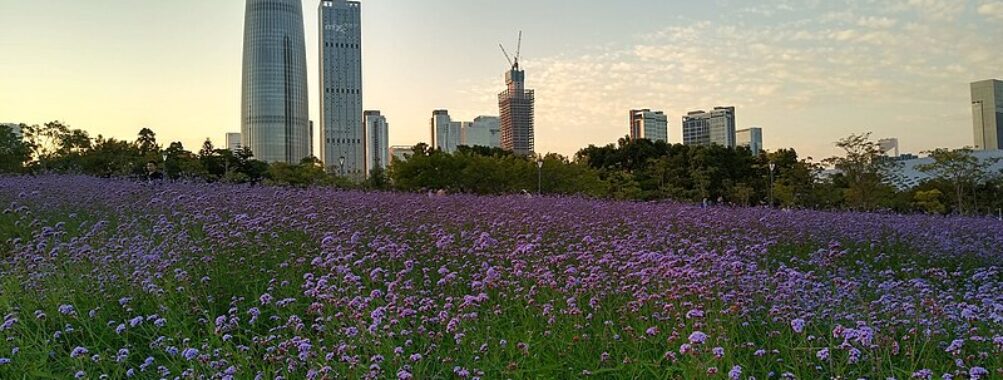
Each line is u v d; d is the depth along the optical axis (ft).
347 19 545.44
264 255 28.04
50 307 21.71
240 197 45.06
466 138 457.27
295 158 542.16
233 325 19.83
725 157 169.78
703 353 15.46
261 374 16.58
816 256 32.35
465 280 25.21
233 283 25.09
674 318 19.08
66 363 18.24
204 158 137.59
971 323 18.98
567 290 21.50
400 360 16.37
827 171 140.05
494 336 18.90
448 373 17.10
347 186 101.45
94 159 127.95
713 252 27.71
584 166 149.79
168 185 57.00
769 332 18.90
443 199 58.85
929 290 22.68
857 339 15.57
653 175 162.61
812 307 21.13
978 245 42.63
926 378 14.88
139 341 20.95
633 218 45.57
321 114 546.67
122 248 28.17
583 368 17.42
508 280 23.53
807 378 15.93
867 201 121.19
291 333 20.56
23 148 127.95
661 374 16.63
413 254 28.86
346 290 21.38
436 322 20.67
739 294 20.81
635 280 23.15
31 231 36.52
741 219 49.26
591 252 27.17
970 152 135.13
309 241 30.42
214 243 28.81
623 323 19.74
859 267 35.42
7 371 16.97
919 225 53.57
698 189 150.82
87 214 40.83
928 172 138.51
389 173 140.26
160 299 21.50
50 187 52.85
